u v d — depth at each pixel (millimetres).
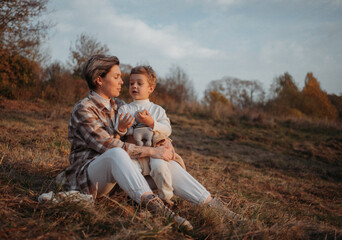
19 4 9828
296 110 20766
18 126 5941
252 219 2209
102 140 2189
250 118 14594
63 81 13164
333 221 3637
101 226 1874
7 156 3363
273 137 11672
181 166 2453
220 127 12422
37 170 3111
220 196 3152
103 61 2387
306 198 4824
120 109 2537
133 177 2035
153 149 2246
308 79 23203
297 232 2111
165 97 17094
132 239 1671
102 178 2164
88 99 2387
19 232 1631
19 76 11812
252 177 5539
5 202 2031
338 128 14633
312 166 8102
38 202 2082
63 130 6223
